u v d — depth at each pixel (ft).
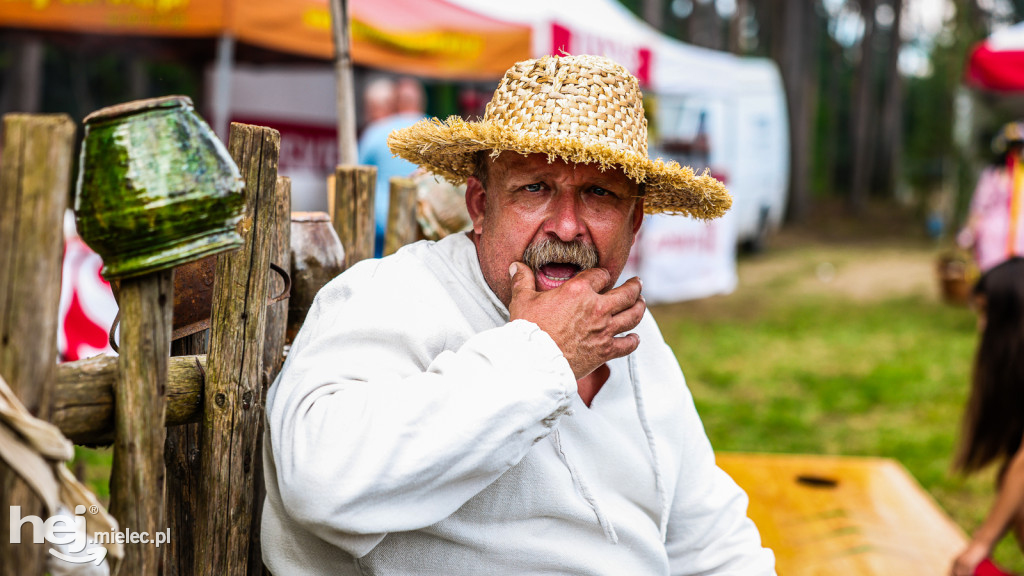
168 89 40.29
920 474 16.08
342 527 3.94
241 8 14.96
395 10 17.13
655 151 33.24
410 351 4.60
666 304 32.96
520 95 4.84
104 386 3.78
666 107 33.71
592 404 5.12
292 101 26.04
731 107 40.04
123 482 3.75
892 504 9.35
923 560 7.95
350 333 4.53
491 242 4.87
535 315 4.40
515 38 18.43
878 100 104.73
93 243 3.60
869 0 75.72
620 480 5.16
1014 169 24.40
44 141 3.16
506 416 4.04
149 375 3.73
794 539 8.29
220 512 4.64
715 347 26.13
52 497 3.28
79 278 12.23
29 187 3.15
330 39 16.34
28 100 30.68
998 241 24.82
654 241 32.17
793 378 22.71
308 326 4.89
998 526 8.14
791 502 9.30
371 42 16.51
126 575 3.78
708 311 31.89
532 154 4.67
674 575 5.77
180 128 3.68
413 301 4.77
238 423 4.62
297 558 4.66
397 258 5.07
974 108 37.86
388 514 4.00
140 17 15.17
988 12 57.67
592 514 4.91
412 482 3.96
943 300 33.14
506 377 4.10
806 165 70.79
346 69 7.48
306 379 4.40
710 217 5.57
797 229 65.26
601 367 5.21
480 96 31.14
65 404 3.65
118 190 3.54
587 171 4.69
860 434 18.35
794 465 10.66
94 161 3.58
